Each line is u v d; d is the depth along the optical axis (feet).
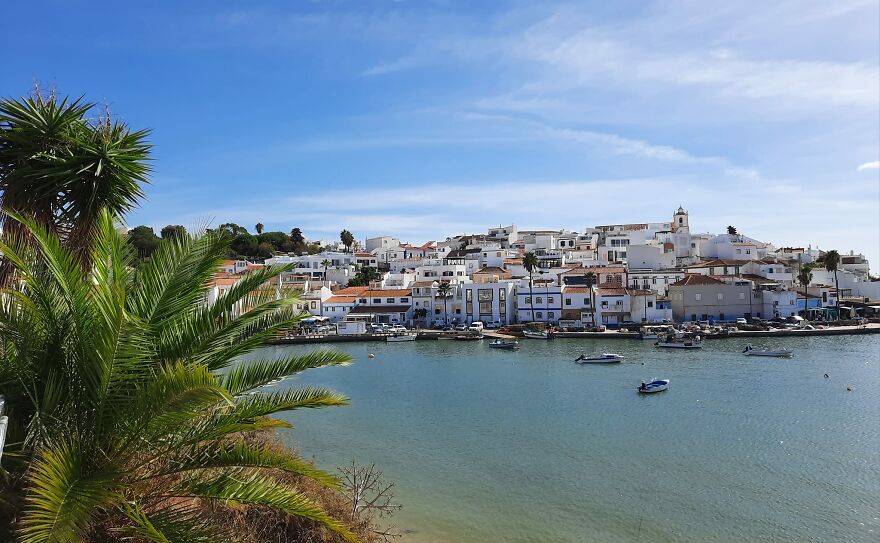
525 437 124.88
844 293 419.95
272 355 277.44
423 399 168.35
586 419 139.54
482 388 184.34
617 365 228.02
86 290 35.68
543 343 314.55
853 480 95.55
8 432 34.12
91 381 33.96
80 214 54.44
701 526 80.38
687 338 294.05
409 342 334.65
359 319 392.06
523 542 76.64
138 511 32.45
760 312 382.01
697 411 145.18
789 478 97.19
